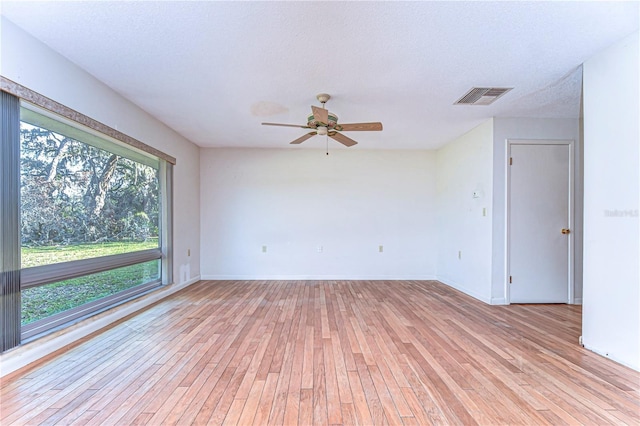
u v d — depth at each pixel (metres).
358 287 5.11
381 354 2.53
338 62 2.62
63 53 2.50
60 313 2.78
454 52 2.46
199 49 2.43
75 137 2.88
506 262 4.04
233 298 4.35
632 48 2.25
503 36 2.25
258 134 4.84
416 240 5.82
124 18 2.06
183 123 4.29
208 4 1.91
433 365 2.34
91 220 3.10
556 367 2.31
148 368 2.27
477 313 3.66
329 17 2.03
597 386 2.05
